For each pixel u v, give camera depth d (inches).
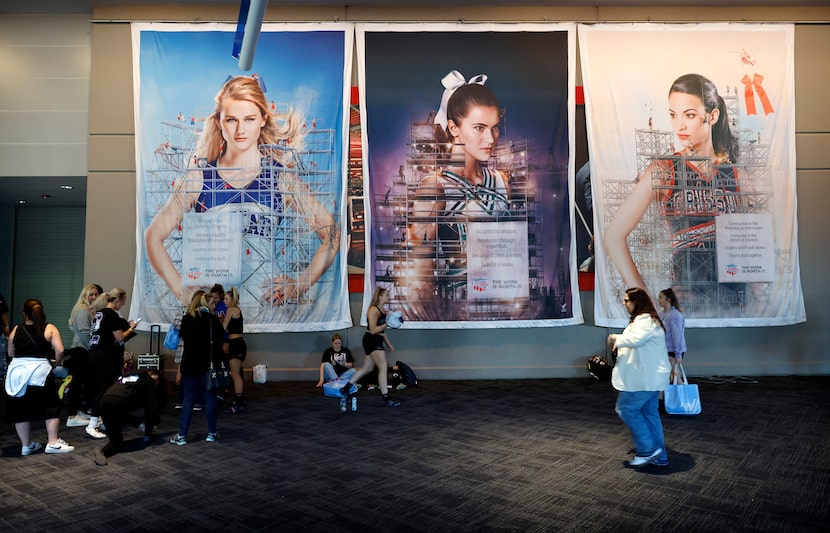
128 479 163.2
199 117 356.2
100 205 357.1
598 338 359.6
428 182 356.5
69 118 366.6
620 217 356.2
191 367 202.7
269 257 350.0
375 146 357.1
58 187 394.6
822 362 360.5
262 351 353.1
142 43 358.6
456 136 358.6
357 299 356.2
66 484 158.7
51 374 194.9
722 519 130.8
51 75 367.9
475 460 180.1
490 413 253.1
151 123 354.6
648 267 353.4
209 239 349.1
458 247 353.4
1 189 399.9
